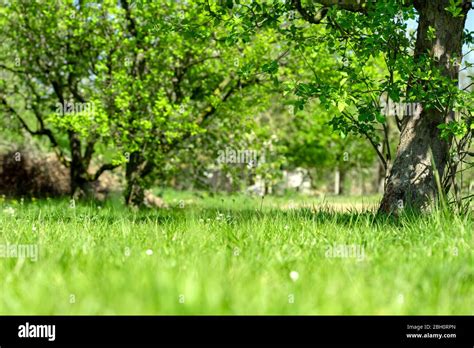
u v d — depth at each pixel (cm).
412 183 982
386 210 995
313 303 375
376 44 925
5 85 2109
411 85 943
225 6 1055
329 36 1044
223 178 2491
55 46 1933
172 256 530
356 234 644
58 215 1151
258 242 612
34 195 2417
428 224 701
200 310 359
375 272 457
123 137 1730
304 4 1033
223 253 538
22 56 1983
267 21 1046
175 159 1980
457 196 942
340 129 1048
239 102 1888
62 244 626
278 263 502
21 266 489
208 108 1942
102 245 613
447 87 894
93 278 435
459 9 884
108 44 1806
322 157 4266
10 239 696
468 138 942
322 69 1694
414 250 568
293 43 1711
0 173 2406
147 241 655
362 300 382
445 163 987
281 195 3625
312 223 761
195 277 423
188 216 918
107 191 2430
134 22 1844
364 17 941
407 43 968
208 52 1812
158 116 1752
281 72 1800
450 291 416
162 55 1795
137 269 447
